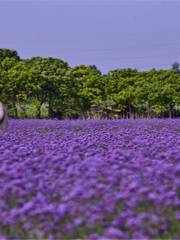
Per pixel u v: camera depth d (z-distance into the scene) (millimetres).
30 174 11461
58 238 8383
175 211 9227
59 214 8594
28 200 9906
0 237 8211
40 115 79812
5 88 75938
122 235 7734
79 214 8820
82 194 9336
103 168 11320
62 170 11742
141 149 15906
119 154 13805
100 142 18750
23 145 17375
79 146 16141
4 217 8820
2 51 112312
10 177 10852
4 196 9852
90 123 41750
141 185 10102
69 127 35125
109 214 8969
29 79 75875
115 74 99688
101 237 8133
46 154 14508
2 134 23172
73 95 80625
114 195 9438
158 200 9219
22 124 37875
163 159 13719
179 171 11266
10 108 77125
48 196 9867
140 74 101750
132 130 26844
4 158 13703
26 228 8586
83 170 11156
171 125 37406
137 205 9352
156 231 8391
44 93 78438
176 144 18219
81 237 8516
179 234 8578
